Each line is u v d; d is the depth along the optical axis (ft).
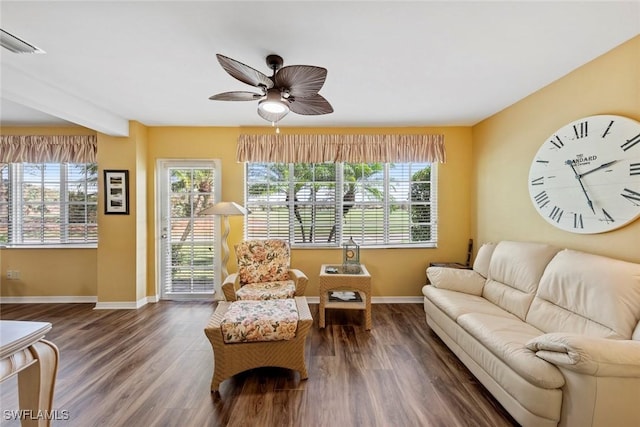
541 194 8.16
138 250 11.54
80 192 12.31
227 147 12.12
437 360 7.64
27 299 12.13
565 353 4.53
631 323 5.00
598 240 6.65
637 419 4.25
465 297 8.55
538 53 6.43
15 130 11.86
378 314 10.99
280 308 7.32
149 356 7.82
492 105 9.67
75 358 7.70
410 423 5.41
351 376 6.90
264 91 6.31
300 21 5.30
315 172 12.41
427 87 8.24
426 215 12.49
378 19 5.24
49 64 6.86
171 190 12.34
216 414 5.65
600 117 6.45
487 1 4.79
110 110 10.11
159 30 5.56
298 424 5.39
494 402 6.00
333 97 8.98
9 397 6.17
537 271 7.24
